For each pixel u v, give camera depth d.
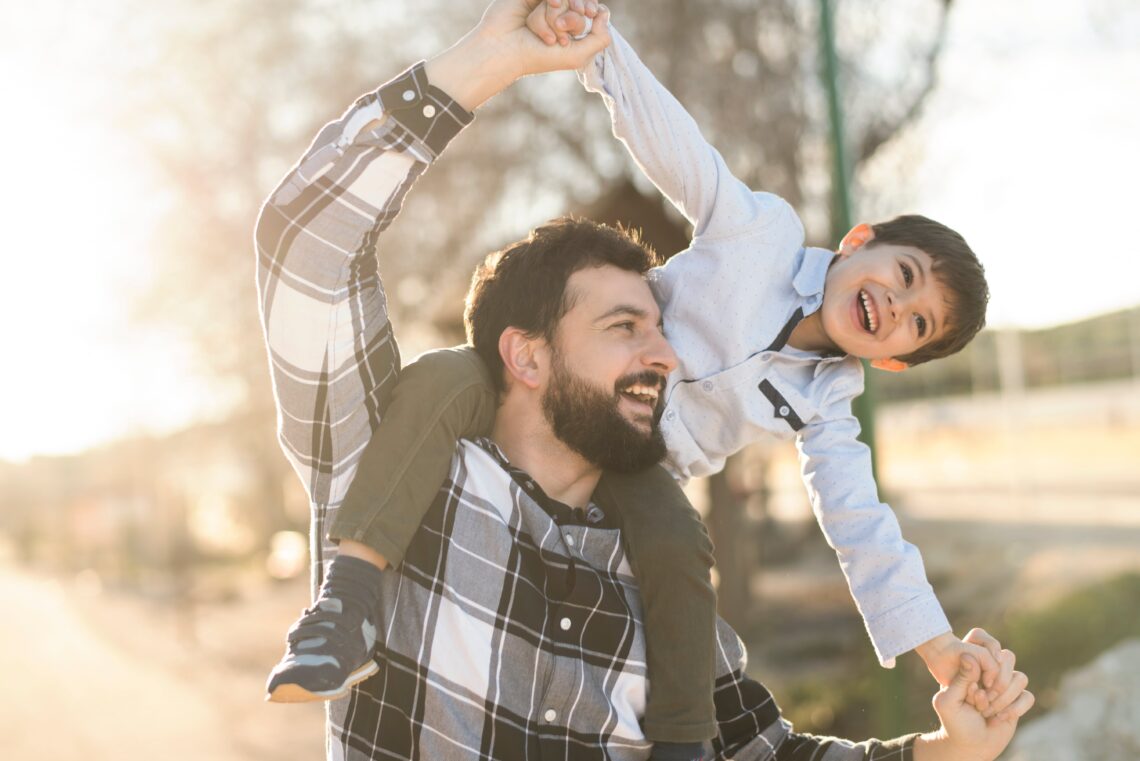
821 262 2.41
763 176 9.73
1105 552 11.60
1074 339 20.70
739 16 9.58
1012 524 15.33
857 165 9.94
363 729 1.79
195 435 15.73
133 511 31.33
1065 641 7.64
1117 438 20.03
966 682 1.97
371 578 1.78
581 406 1.85
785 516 18.08
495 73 1.79
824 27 6.10
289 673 1.66
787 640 10.48
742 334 2.24
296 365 1.81
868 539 2.19
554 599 1.82
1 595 25.34
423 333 11.50
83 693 11.62
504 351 1.90
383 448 1.83
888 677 5.69
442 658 1.77
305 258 1.76
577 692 1.79
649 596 1.87
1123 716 5.68
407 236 10.70
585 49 1.81
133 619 18.64
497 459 1.86
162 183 11.35
